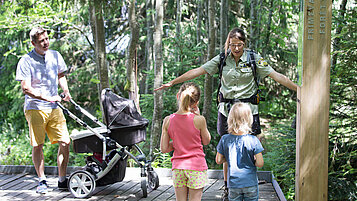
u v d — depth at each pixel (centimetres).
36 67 383
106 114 378
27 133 1063
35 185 430
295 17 872
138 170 466
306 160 264
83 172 382
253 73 322
